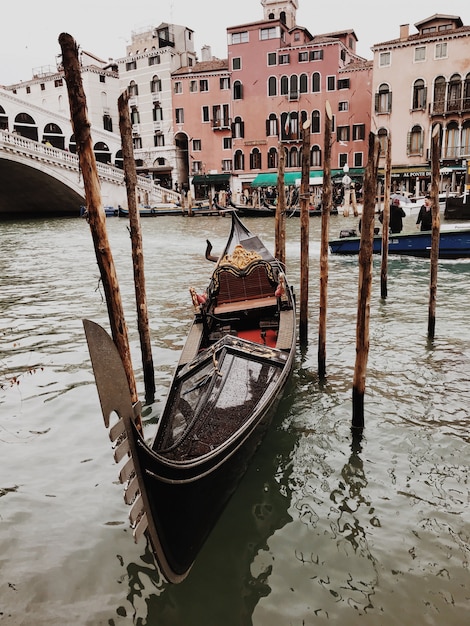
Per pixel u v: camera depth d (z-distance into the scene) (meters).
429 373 6.62
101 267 4.14
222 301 7.62
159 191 37.91
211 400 4.56
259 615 3.34
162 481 3.16
